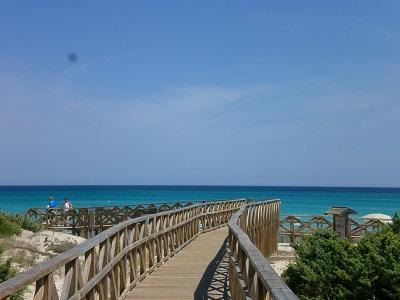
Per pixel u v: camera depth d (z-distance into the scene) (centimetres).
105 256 812
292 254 2555
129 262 1037
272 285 431
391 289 1220
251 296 604
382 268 1217
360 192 16050
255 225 2012
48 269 503
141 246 1130
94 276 712
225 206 2697
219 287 1021
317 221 2980
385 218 2673
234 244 893
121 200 10350
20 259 1548
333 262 1419
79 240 2216
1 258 1500
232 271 887
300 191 17125
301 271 1426
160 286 1034
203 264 1316
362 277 1234
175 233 1559
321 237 1594
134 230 1084
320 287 1376
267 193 14675
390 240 1352
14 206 8188
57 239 2098
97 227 2927
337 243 1471
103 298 793
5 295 405
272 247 2591
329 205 9231
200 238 1939
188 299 919
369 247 1352
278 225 2853
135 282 1039
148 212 3073
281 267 2133
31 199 10050
